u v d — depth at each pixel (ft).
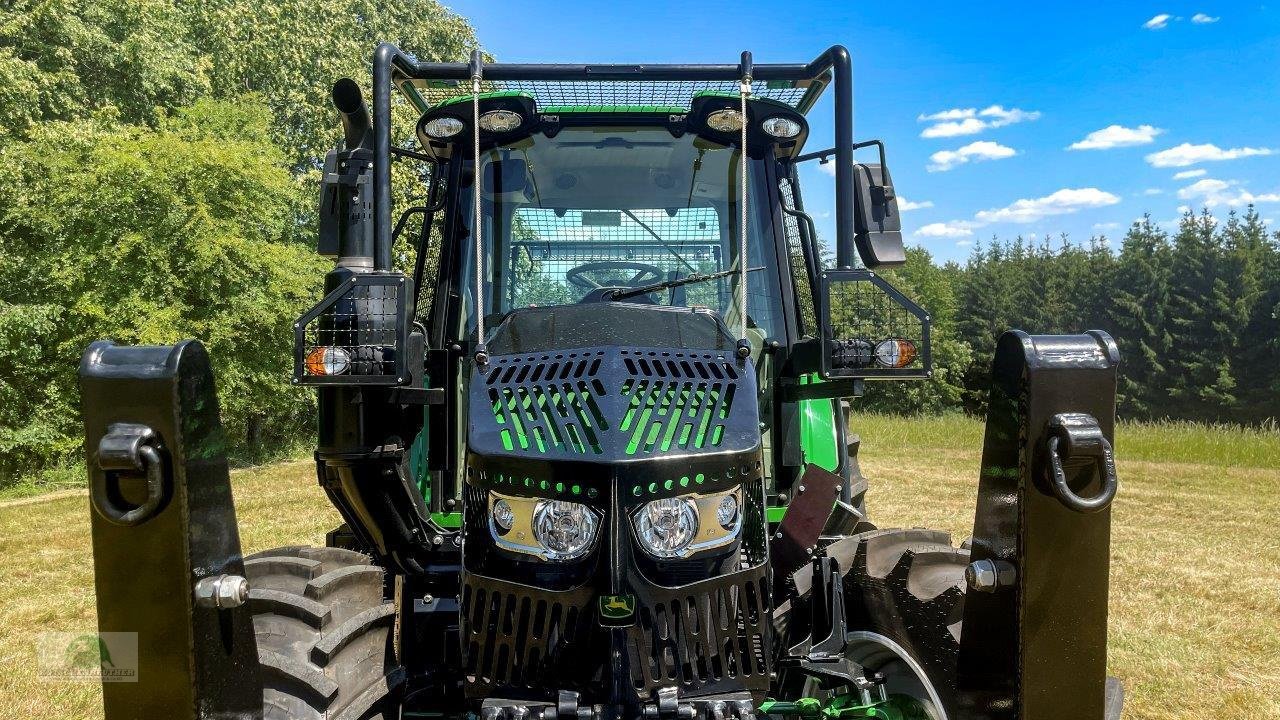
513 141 11.14
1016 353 6.14
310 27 76.79
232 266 49.49
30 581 22.48
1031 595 6.02
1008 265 213.05
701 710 6.88
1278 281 155.94
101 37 54.24
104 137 48.39
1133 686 14.37
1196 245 167.02
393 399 8.77
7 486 45.03
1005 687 6.28
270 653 7.17
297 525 29.66
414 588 9.84
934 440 62.34
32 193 47.96
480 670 7.20
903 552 8.84
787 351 10.85
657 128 11.27
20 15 50.55
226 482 6.17
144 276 47.42
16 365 46.60
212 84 69.00
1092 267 191.52
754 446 7.50
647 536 6.97
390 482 9.04
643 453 7.01
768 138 11.19
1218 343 161.27
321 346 8.20
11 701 13.94
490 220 11.06
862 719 8.14
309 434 68.23
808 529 9.05
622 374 7.58
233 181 50.85
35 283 48.49
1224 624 17.75
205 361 5.94
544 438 7.23
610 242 11.32
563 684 6.94
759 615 7.32
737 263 11.27
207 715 5.75
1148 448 55.77
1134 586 20.76
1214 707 13.56
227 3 71.20
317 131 73.41
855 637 9.09
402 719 8.89
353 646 7.73
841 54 10.15
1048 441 5.89
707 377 7.82
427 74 10.25
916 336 9.09
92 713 13.52
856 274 9.12
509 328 8.63
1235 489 37.96
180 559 5.60
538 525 7.07
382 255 9.14
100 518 5.63
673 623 7.02
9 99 49.16
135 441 5.40
